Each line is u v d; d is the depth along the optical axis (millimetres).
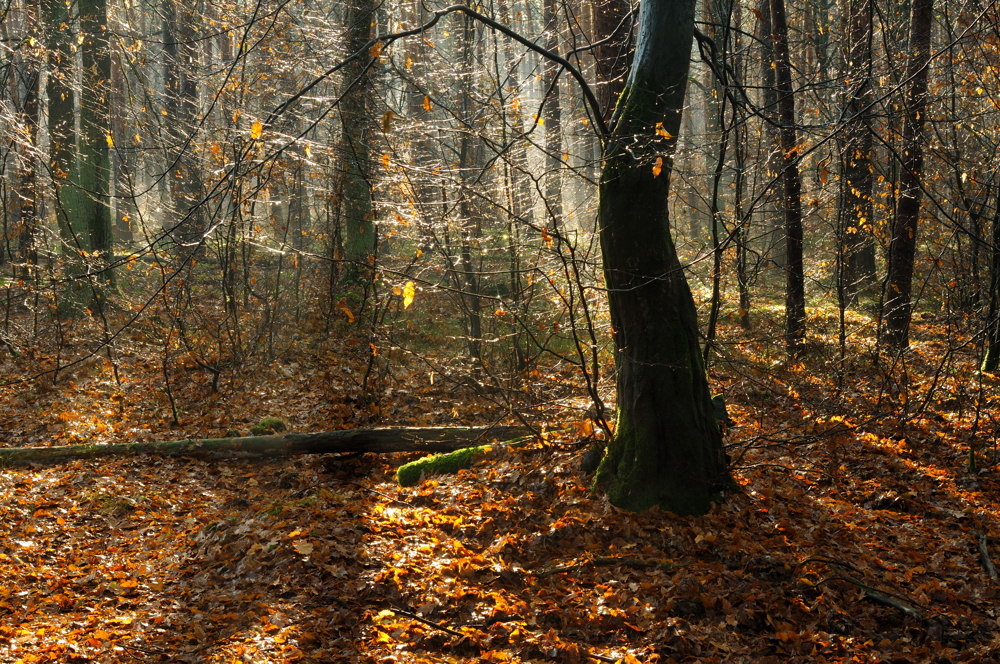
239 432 10125
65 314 14992
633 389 7426
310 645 5180
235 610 5656
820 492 8227
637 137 7031
